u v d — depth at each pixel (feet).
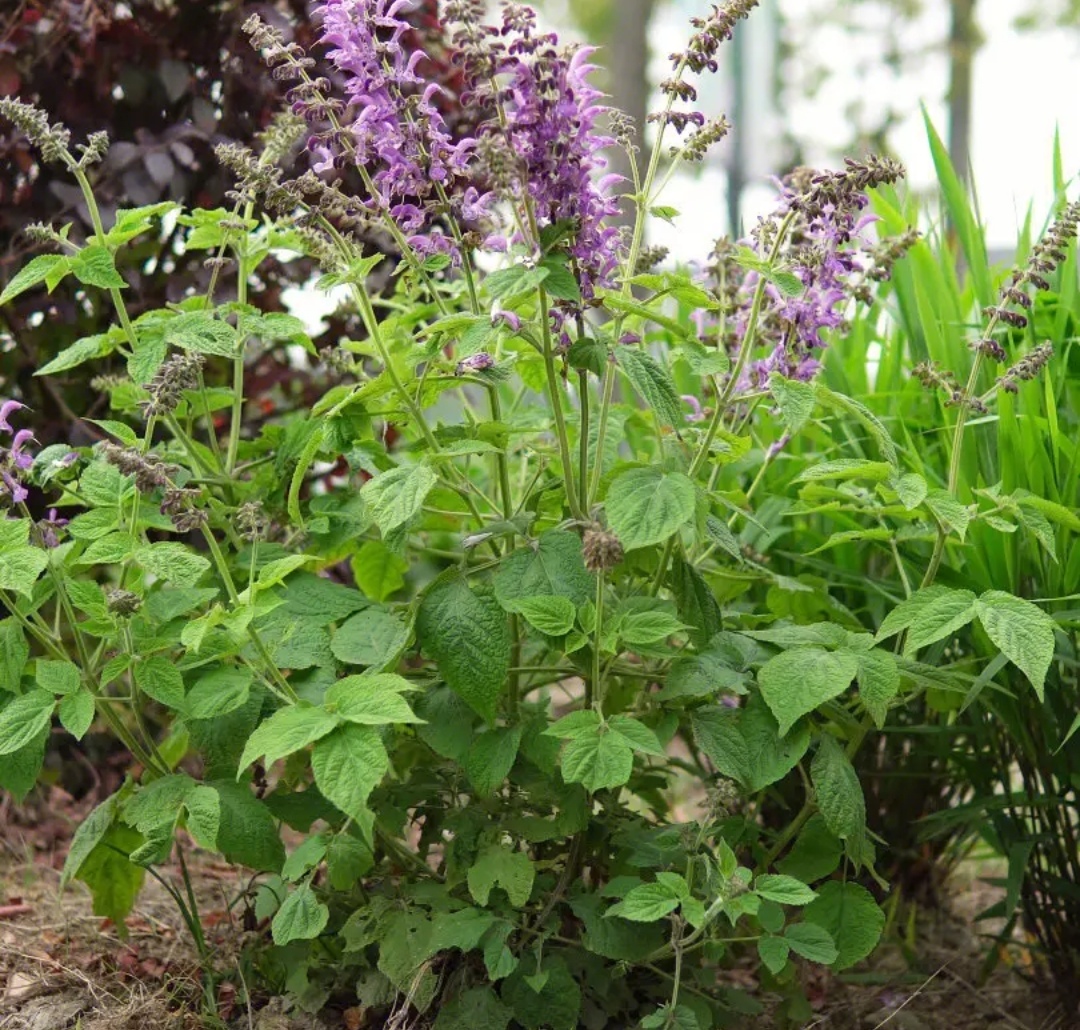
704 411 3.82
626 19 17.99
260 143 4.69
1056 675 3.53
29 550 2.98
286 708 2.85
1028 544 3.70
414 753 3.59
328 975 3.44
